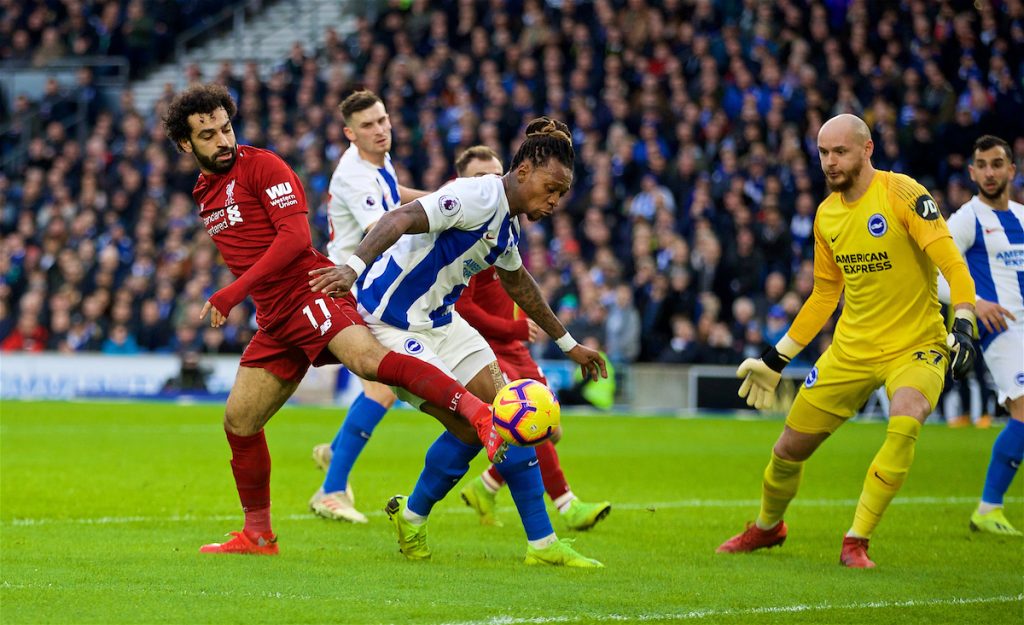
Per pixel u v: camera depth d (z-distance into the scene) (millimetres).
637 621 8492
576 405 34562
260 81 46375
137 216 43500
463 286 10844
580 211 38219
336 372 36375
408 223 9922
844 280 11836
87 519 13742
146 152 44781
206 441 24016
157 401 36594
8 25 52844
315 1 52594
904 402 11141
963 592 9961
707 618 8664
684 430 28797
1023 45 39969
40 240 43844
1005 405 14055
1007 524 13719
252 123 44156
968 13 40469
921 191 11391
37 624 8094
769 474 11984
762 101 38719
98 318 39188
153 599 8938
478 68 43344
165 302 38719
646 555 11812
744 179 36781
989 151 14414
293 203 10578
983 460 22312
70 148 46344
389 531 13219
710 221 35594
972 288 11195
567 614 8664
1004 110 37781
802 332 12188
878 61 40688
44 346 40031
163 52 52219
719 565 11242
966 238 14555
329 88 44719
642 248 35469
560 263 36406
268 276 10359
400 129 41750
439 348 10875
